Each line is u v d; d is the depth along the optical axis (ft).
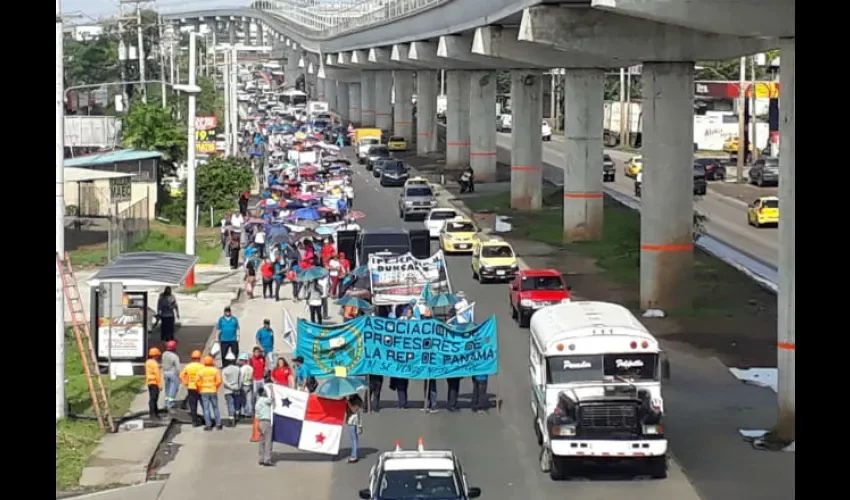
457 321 135.85
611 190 336.08
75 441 107.24
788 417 106.63
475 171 367.45
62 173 111.65
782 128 107.14
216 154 349.20
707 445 106.52
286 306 182.80
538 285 161.99
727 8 111.86
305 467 102.68
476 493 81.15
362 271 177.68
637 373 96.37
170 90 471.21
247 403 118.01
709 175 352.08
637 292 183.83
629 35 170.09
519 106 298.76
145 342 135.13
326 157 395.55
